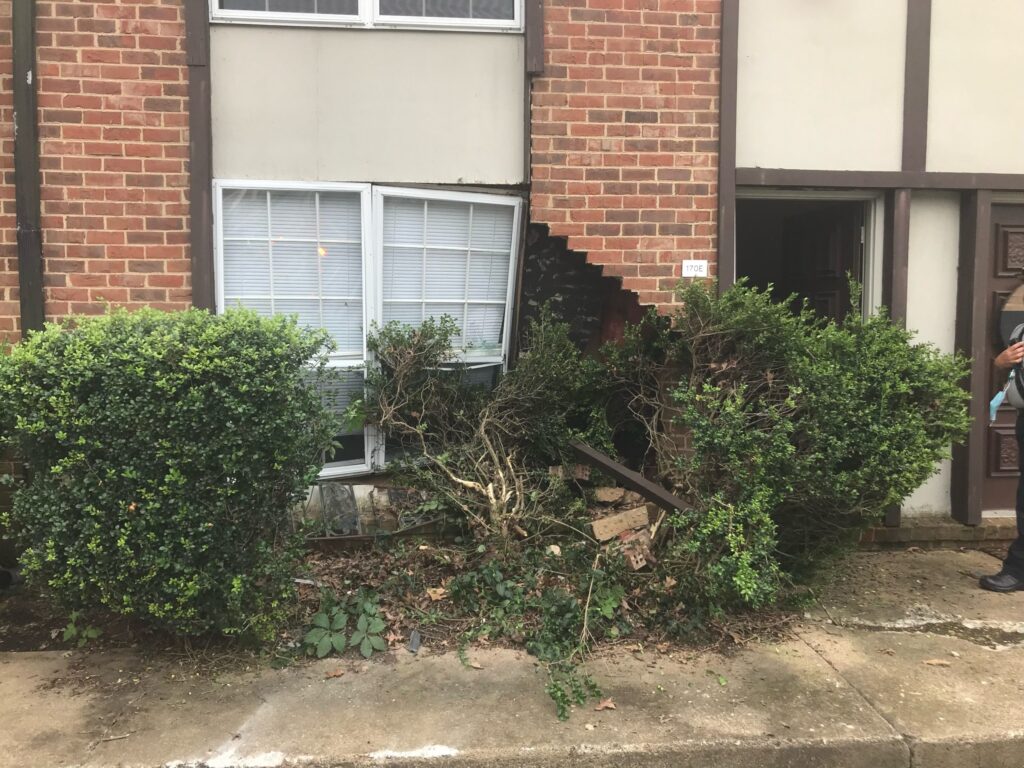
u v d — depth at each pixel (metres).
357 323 4.62
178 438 3.06
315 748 2.73
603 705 3.01
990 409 4.34
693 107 4.57
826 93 4.69
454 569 4.05
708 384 3.75
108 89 4.15
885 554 4.84
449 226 4.69
